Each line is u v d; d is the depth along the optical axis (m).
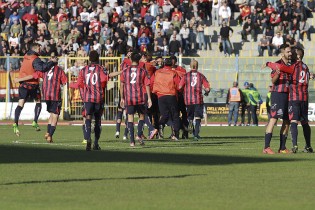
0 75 91.56
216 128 78.56
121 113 57.81
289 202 25.70
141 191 27.88
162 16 103.56
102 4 106.38
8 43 102.31
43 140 55.09
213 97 93.75
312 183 30.28
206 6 107.69
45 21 105.00
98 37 100.94
